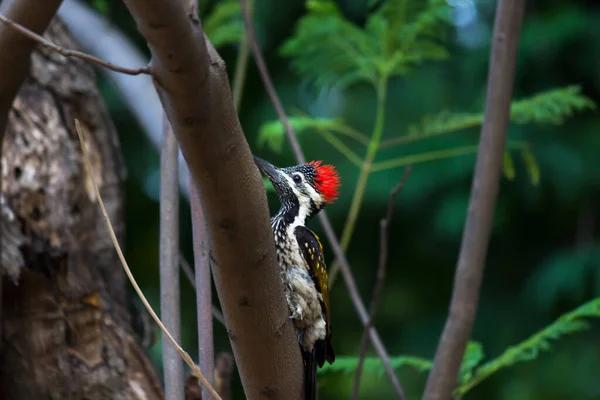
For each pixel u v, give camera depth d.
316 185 8.48
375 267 16.64
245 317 4.98
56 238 8.20
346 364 8.48
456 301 6.59
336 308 16.67
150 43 3.75
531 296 15.48
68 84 9.05
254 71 16.00
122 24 16.00
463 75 15.20
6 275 7.41
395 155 14.88
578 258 14.86
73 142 8.85
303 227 8.02
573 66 15.31
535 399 15.15
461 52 15.50
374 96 15.41
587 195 15.42
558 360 15.23
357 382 6.56
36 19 5.79
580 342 15.17
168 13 3.58
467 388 7.74
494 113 6.67
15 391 7.59
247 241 4.61
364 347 6.56
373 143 9.17
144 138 15.99
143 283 16.62
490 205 6.63
